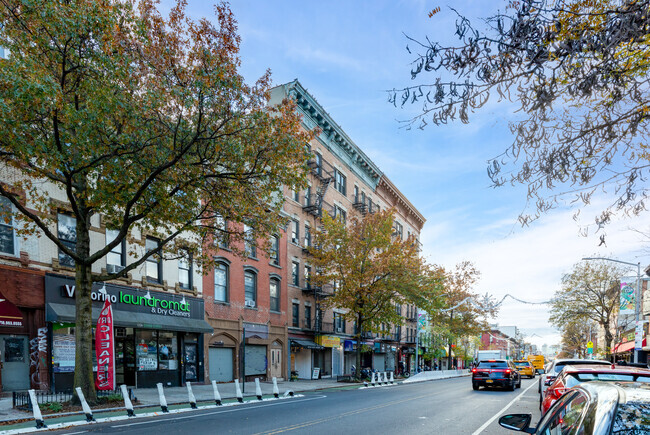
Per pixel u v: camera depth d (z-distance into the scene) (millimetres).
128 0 13344
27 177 16703
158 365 21984
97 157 12836
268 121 14727
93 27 11641
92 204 13695
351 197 42438
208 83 12531
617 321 46219
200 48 12719
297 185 15602
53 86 11031
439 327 49969
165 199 13969
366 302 32250
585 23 4852
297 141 15211
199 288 24688
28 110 11195
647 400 2672
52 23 11266
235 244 27281
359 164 44062
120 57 12469
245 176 14773
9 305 15383
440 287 37750
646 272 40125
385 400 17234
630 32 4461
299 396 19203
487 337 109750
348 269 32188
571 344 82750
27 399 13234
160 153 13062
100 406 13773
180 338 23281
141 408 14078
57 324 17344
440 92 5027
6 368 15852
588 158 5816
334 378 36000
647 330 39844
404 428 10508
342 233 31812
